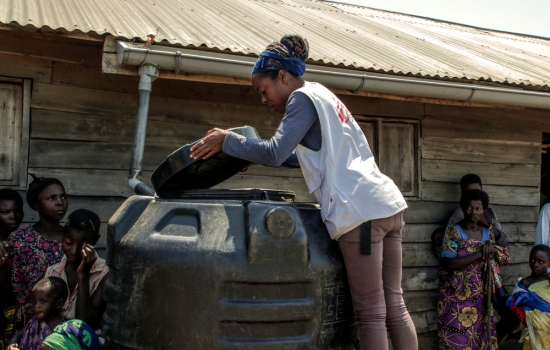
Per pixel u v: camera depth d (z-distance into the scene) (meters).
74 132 3.89
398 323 2.09
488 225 4.93
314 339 1.83
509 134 5.47
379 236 1.96
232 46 3.73
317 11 6.90
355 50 4.71
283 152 1.93
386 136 4.98
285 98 2.15
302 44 2.14
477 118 5.31
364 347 1.94
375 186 1.96
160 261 1.79
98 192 3.93
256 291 1.78
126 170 4.02
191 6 5.28
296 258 1.81
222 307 1.74
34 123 3.78
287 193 2.42
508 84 4.50
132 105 4.06
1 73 3.69
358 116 4.82
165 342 1.77
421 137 5.07
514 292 4.73
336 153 1.98
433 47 5.77
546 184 7.61
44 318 2.58
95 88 3.95
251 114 4.43
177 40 3.58
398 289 2.13
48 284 2.56
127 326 1.84
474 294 4.54
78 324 2.31
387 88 4.03
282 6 6.70
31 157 3.77
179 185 2.33
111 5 4.57
